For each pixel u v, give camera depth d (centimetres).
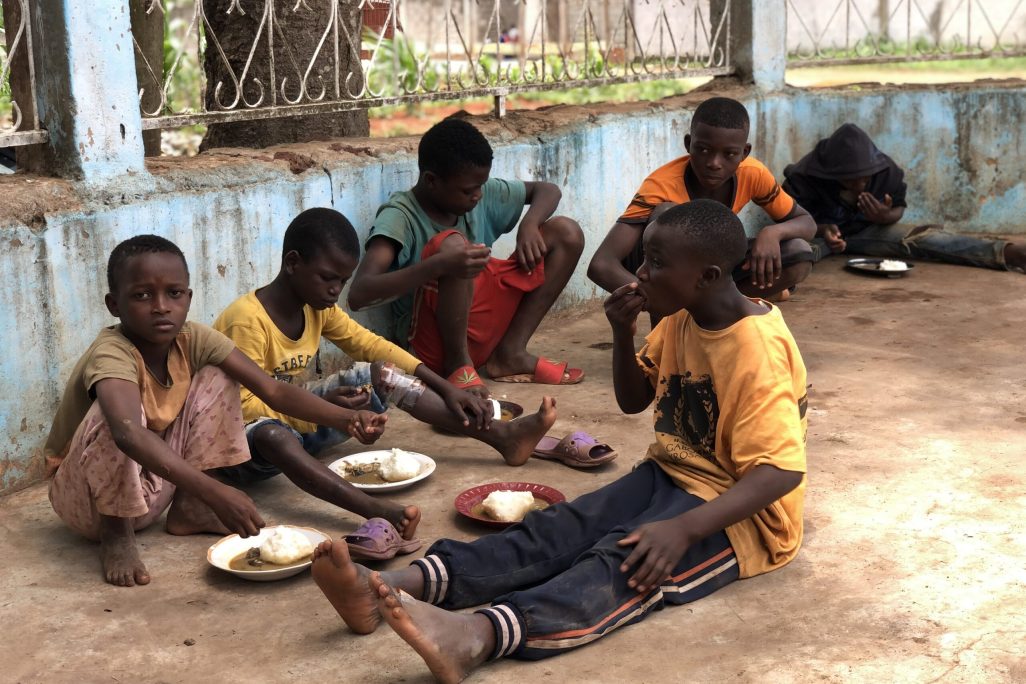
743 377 263
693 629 258
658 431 290
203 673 244
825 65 692
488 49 874
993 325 512
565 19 607
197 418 303
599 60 587
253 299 349
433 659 228
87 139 352
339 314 373
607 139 561
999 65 1519
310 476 313
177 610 272
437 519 324
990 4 1280
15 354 338
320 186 429
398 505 309
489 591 266
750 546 278
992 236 674
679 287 264
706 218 262
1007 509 318
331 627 263
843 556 292
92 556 303
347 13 525
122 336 290
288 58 512
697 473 279
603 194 564
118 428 272
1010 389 422
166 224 374
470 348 446
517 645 242
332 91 527
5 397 337
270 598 278
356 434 311
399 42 893
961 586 275
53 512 332
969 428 382
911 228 641
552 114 549
